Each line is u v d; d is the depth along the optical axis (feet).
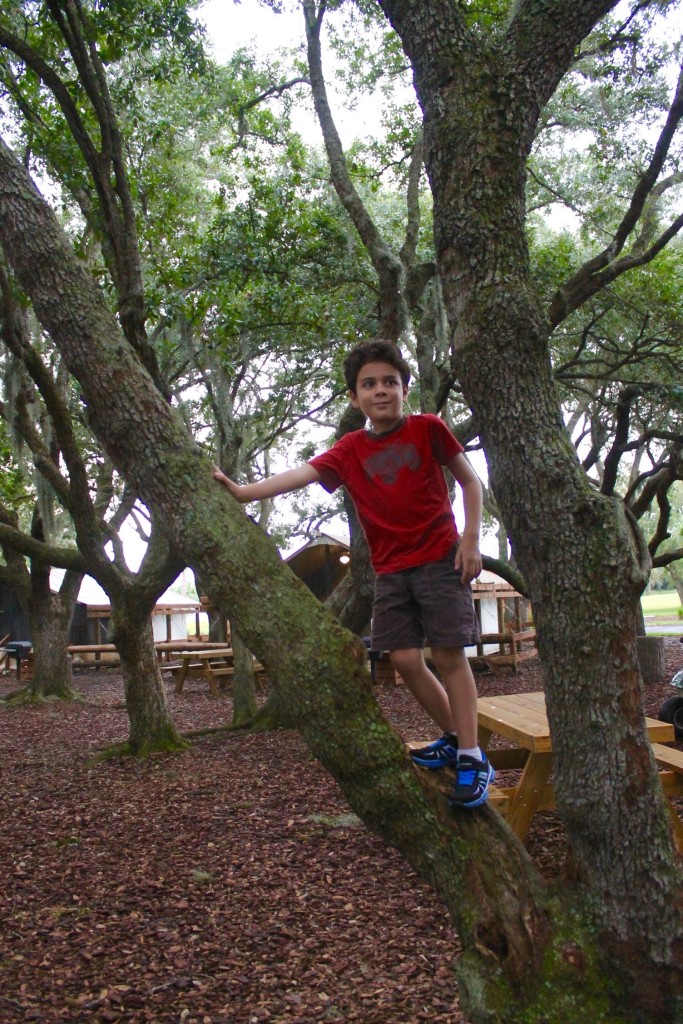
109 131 21.88
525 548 6.71
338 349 44.83
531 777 14.56
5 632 79.87
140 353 22.61
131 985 10.84
